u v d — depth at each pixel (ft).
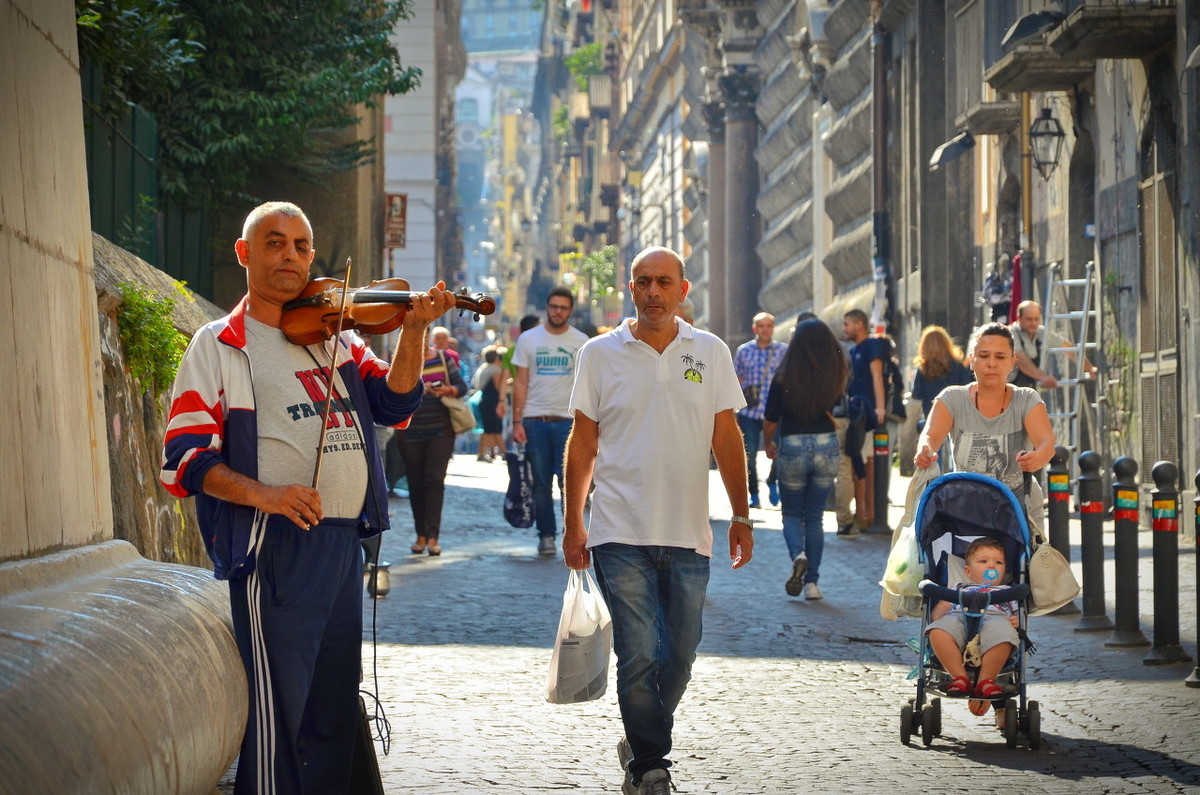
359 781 29.17
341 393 28.35
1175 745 39.73
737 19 263.70
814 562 67.62
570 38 624.18
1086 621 58.23
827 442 67.21
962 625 40.14
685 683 34.19
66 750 20.18
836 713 44.29
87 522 30.66
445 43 348.59
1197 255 83.41
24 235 27.22
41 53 29.22
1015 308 123.24
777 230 241.55
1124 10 87.40
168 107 100.53
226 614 29.40
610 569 33.27
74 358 30.76
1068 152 112.06
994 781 36.27
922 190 152.66
